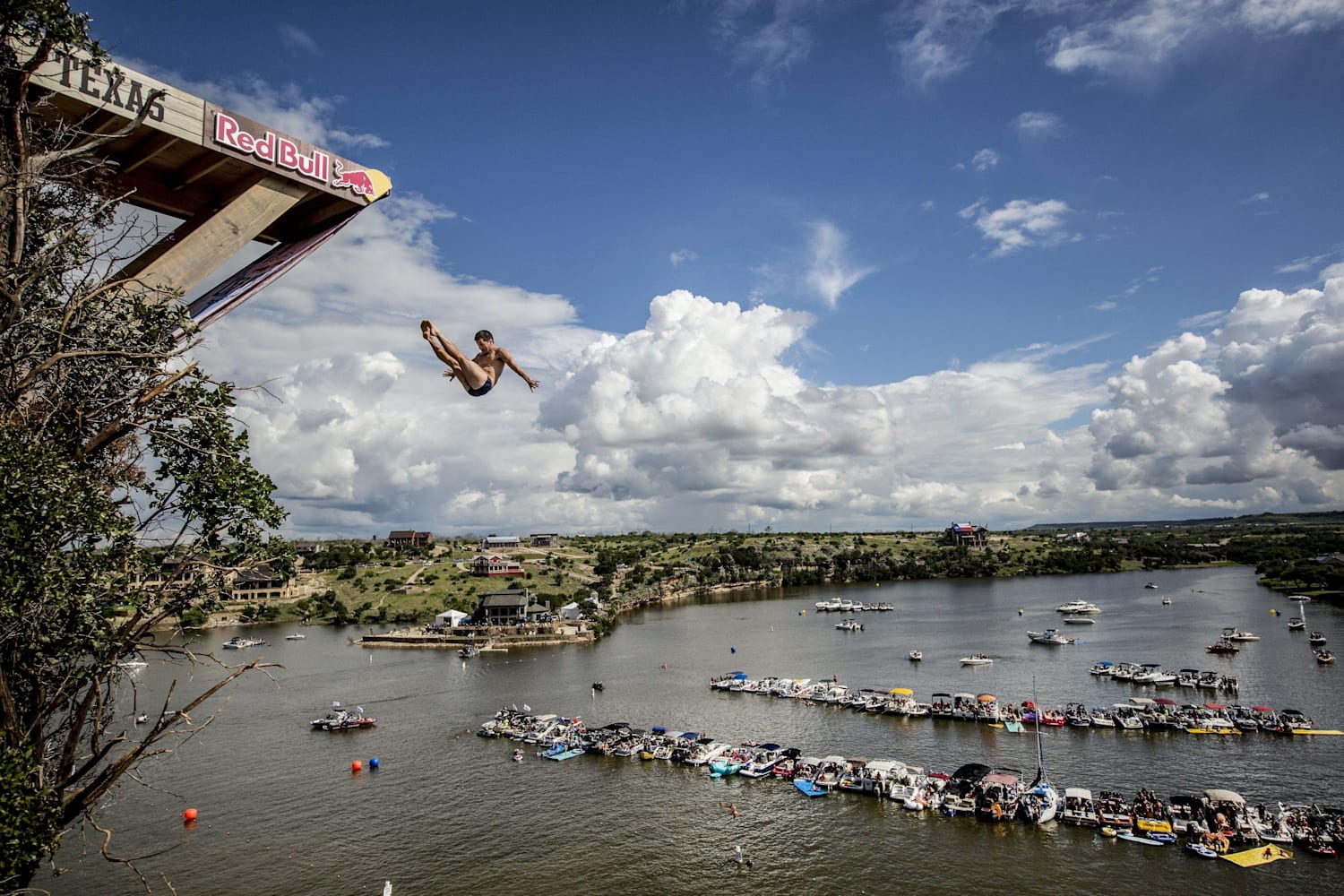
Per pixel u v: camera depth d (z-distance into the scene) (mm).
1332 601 168250
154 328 18688
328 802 66062
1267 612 155875
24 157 16141
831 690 100125
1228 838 53906
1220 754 72000
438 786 70000
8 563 15094
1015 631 147750
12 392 17125
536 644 147750
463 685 112812
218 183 22547
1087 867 51406
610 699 102562
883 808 62688
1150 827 55656
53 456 16141
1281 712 80188
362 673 122625
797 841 56906
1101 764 70500
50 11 16359
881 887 49812
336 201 24156
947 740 79750
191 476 18828
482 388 11438
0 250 16719
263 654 141750
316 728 88812
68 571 15953
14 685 17438
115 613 17672
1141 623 150250
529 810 63969
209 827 60844
